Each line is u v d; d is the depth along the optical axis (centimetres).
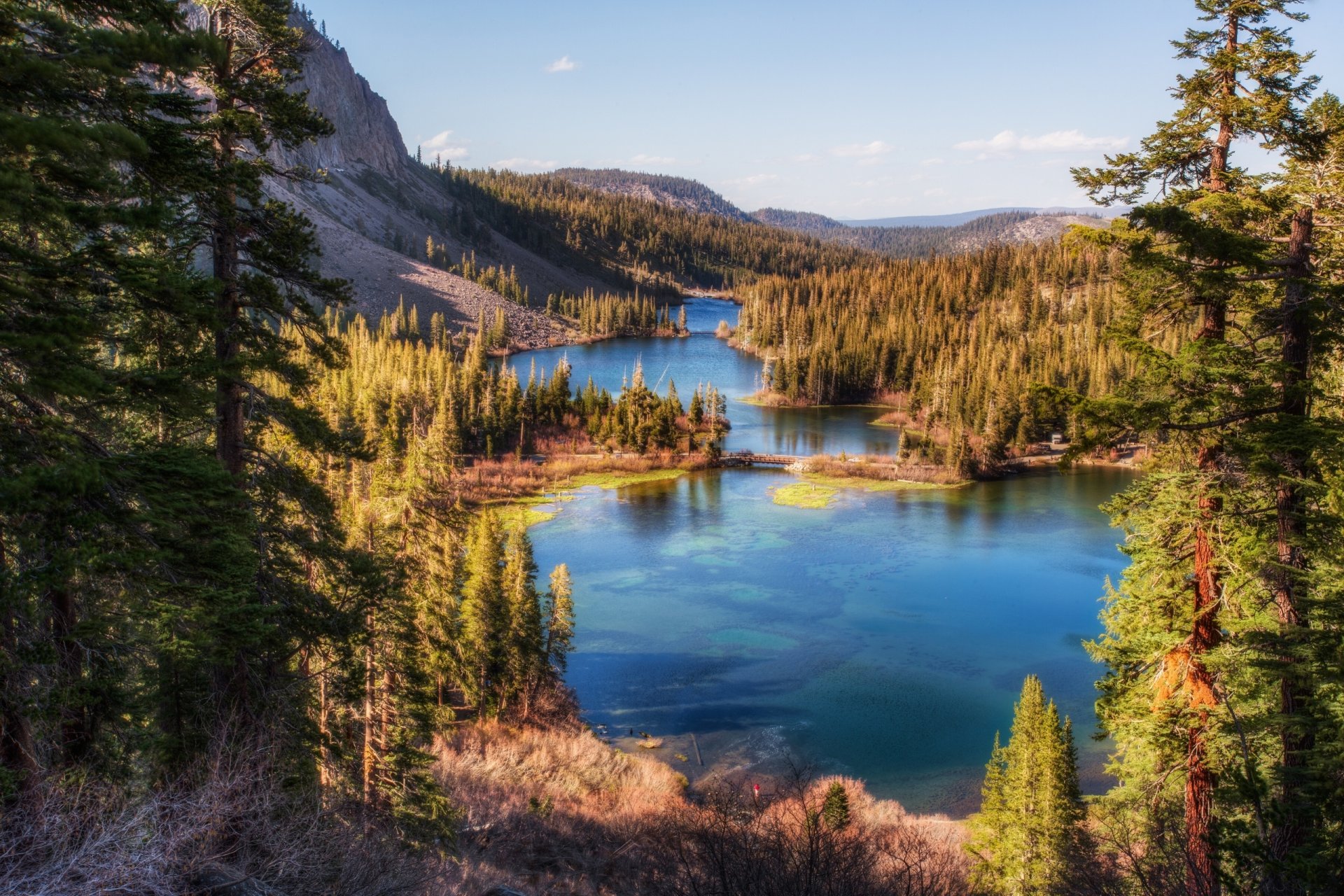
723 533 7944
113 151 920
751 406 16238
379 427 9412
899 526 8156
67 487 890
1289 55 1380
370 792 2214
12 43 944
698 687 4809
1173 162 1530
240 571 1159
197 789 1124
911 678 4888
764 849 1272
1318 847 1140
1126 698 1647
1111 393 1430
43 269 955
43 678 1023
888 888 1329
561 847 2598
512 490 9519
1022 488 9844
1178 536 1548
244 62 1507
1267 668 1329
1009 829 2550
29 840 905
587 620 5781
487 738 3894
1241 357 1380
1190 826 1504
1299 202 1344
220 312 1320
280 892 1091
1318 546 1355
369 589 1697
